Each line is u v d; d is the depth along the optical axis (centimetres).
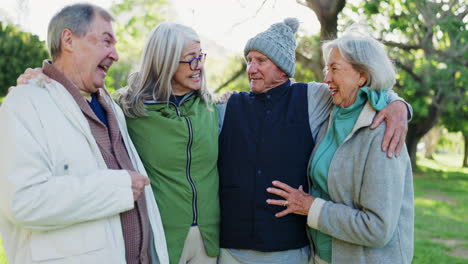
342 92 210
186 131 218
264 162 225
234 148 232
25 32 871
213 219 228
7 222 174
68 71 185
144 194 200
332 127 219
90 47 183
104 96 207
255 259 225
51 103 173
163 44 219
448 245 541
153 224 200
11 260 173
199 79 231
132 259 191
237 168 229
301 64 1020
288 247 221
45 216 158
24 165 159
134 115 224
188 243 222
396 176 194
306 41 976
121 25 1030
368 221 192
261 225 221
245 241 223
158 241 199
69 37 181
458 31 1140
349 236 199
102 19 187
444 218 714
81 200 163
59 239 166
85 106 183
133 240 190
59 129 172
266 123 231
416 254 497
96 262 170
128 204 173
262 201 222
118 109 213
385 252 202
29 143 161
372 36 212
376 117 200
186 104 230
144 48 226
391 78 204
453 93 1320
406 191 210
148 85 227
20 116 165
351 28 215
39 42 880
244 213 224
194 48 223
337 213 202
